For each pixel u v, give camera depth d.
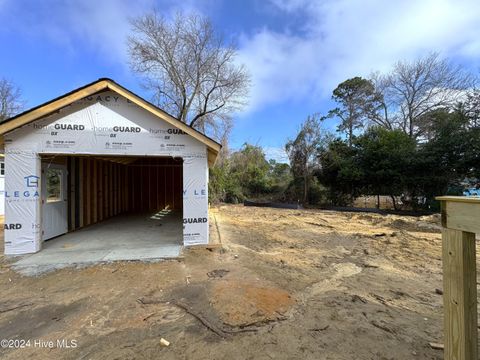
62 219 7.42
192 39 17.62
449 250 1.69
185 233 6.21
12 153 5.51
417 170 15.16
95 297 3.65
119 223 9.61
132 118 6.02
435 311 3.34
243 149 23.84
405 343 2.60
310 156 20.02
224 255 5.73
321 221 11.38
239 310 3.22
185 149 6.23
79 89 5.58
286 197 21.36
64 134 5.74
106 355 2.41
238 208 16.86
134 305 3.40
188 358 2.37
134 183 13.79
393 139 16.62
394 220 10.92
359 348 2.52
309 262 5.51
